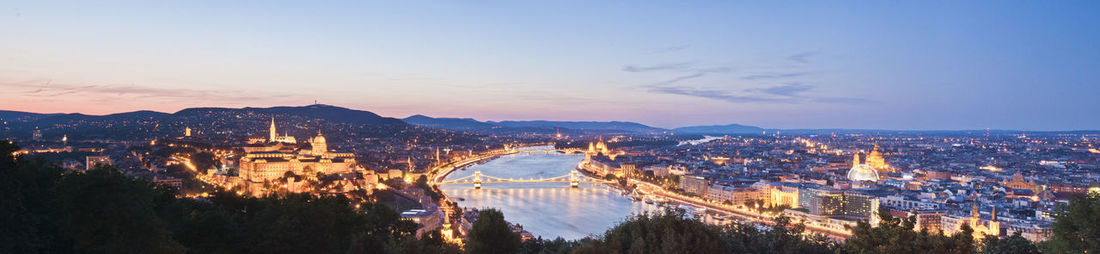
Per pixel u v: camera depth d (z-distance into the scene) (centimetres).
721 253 18050
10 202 17688
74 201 18225
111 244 18488
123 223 18575
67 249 19538
